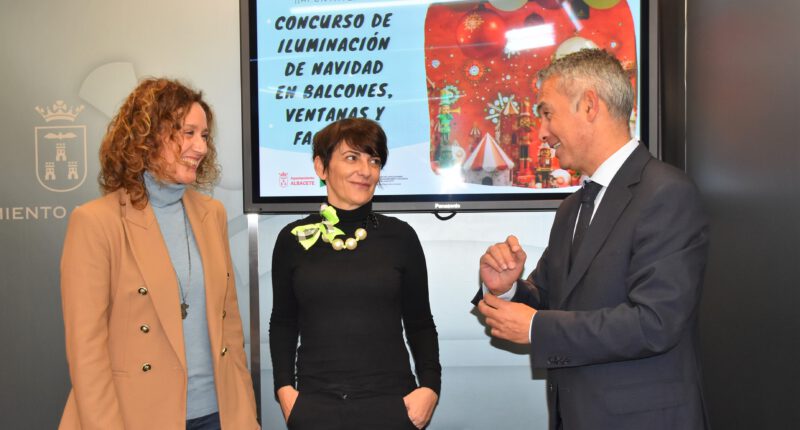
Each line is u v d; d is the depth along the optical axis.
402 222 1.88
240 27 2.55
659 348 1.28
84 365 1.37
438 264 2.58
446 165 2.50
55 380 2.61
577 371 1.41
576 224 1.56
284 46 2.55
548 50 2.46
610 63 1.47
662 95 2.48
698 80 2.17
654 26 2.42
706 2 2.08
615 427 1.35
